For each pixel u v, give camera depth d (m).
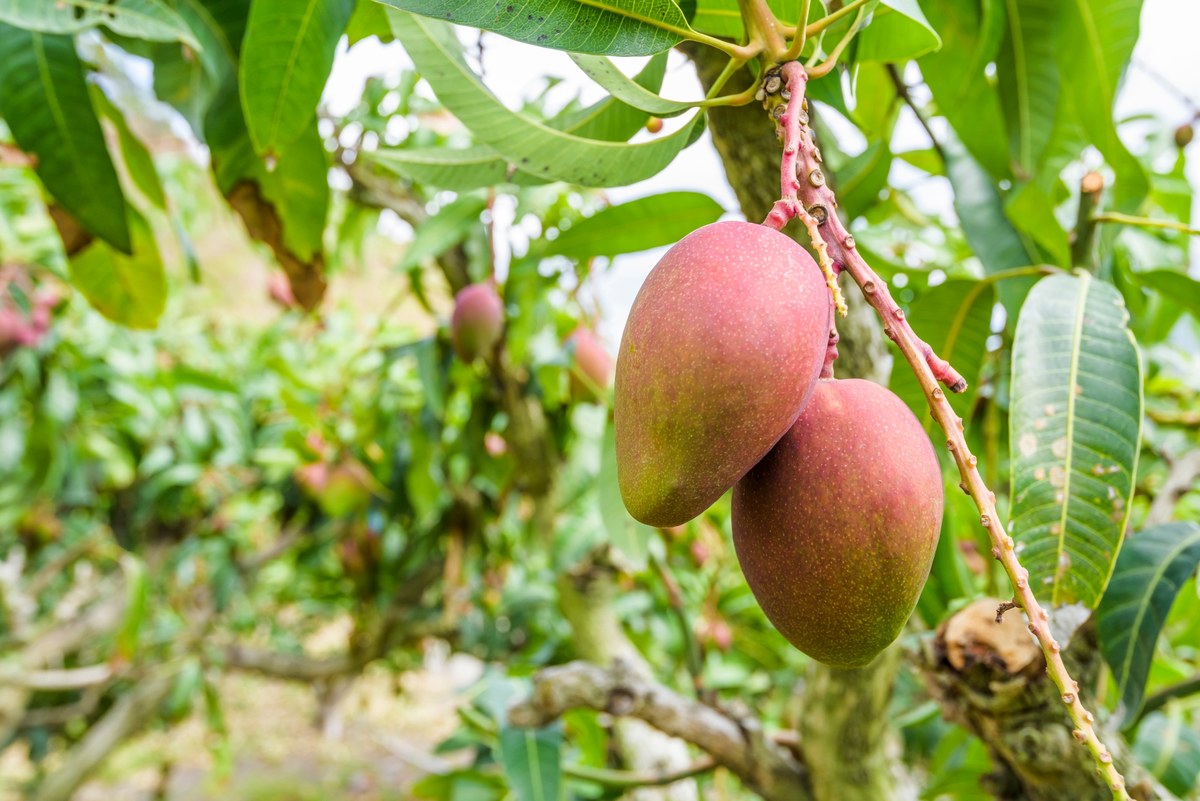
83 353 1.91
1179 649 1.20
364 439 1.65
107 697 2.81
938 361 0.36
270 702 4.93
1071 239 0.72
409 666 2.51
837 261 0.39
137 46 0.72
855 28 0.43
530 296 1.12
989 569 0.86
